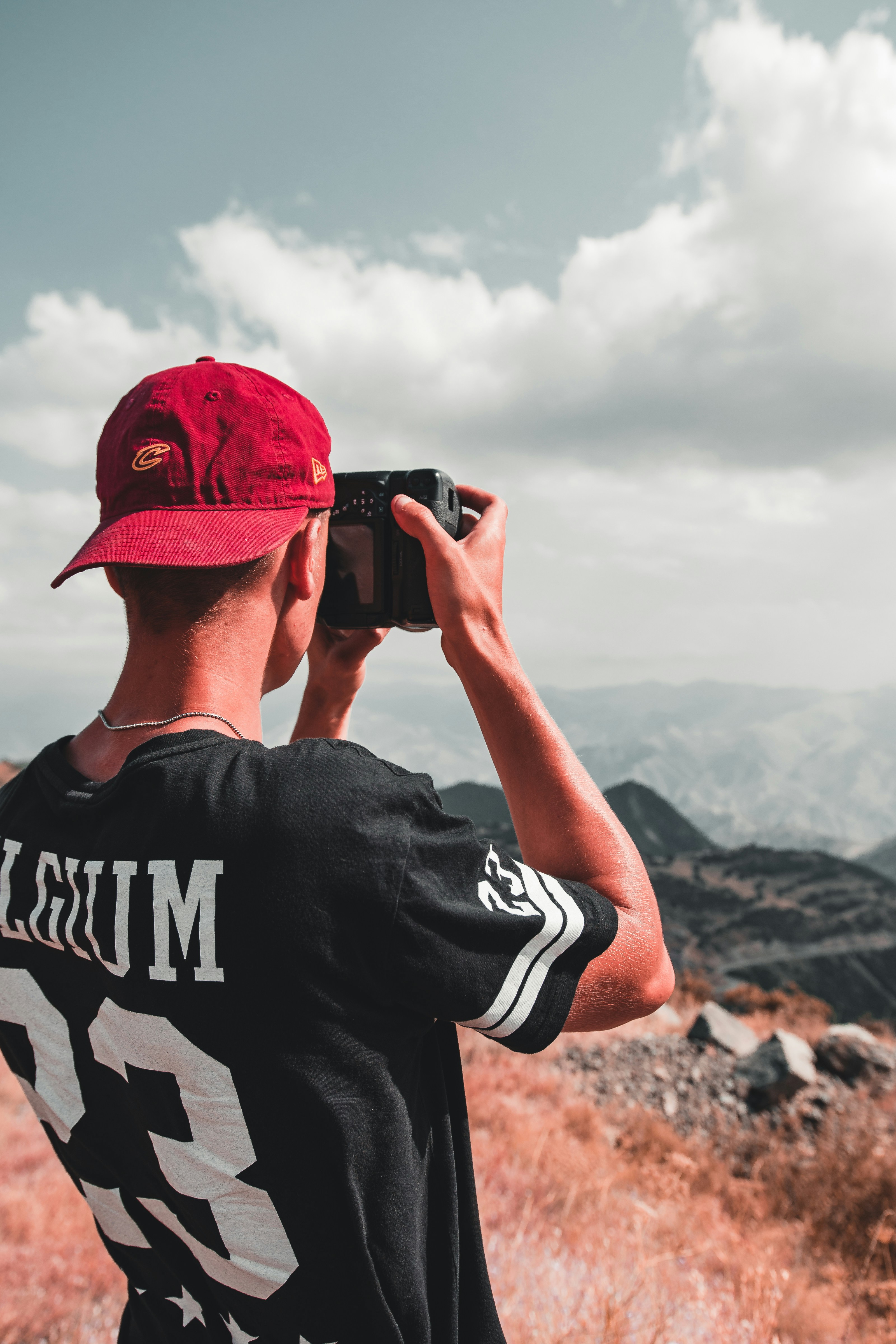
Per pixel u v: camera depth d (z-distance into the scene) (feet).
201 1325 2.87
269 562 2.90
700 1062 32.83
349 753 2.64
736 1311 11.00
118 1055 2.62
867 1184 20.21
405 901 2.33
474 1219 2.86
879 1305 15.24
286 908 2.30
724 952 235.61
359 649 4.00
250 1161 2.39
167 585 2.79
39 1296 12.22
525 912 2.50
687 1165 19.51
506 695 2.99
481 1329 2.79
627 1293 10.81
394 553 3.53
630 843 3.00
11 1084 22.91
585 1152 22.68
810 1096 29.63
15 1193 15.52
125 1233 3.05
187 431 2.83
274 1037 2.31
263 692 3.24
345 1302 2.41
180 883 2.39
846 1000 209.87
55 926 2.71
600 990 2.70
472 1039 32.81
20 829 2.95
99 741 2.96
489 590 3.18
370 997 2.39
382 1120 2.41
